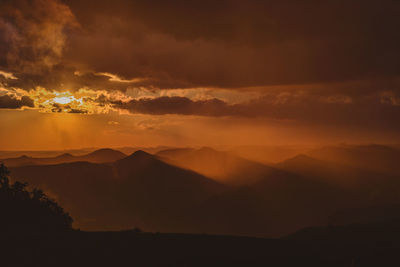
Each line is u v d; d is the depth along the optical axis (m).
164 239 21.66
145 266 17.53
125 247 19.92
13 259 17.78
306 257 20.75
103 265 17.53
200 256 19.08
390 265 21.23
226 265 18.14
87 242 20.53
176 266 17.61
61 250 19.11
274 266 18.69
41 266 17.09
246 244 21.95
